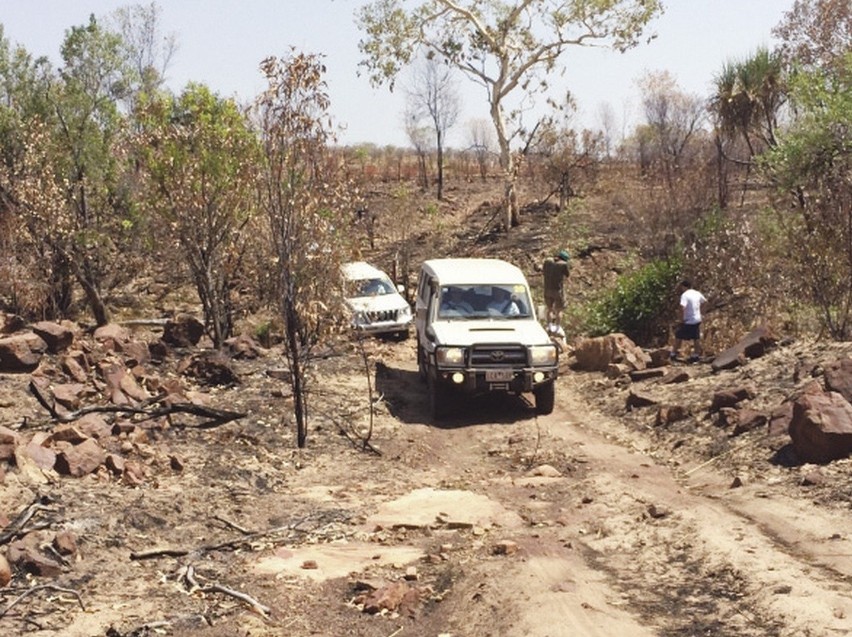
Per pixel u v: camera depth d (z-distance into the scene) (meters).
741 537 8.99
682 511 10.02
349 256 14.42
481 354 15.59
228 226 19.75
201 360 16.50
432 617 7.55
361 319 22.80
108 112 25.86
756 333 17.20
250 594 7.86
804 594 7.33
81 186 25.05
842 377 12.27
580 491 11.30
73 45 26.86
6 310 22.81
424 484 11.96
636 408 15.62
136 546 8.81
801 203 20.19
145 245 24.22
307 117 13.12
